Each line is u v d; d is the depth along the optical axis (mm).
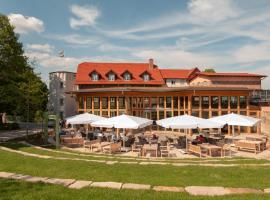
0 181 10062
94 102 43656
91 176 11211
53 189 9062
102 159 17703
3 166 13078
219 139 26031
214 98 39594
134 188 9414
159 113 40875
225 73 55875
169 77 63188
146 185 9828
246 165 15086
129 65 61312
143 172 12242
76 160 15273
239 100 38594
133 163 15375
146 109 41031
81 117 28234
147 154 21656
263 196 8570
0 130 42312
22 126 50156
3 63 35219
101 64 60031
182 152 22594
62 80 69312
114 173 11867
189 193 8930
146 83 57188
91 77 56281
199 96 38344
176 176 11562
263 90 50500
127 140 25062
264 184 10289
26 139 30156
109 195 8500
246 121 24703
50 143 27375
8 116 62125
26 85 45188
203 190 9281
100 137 27797
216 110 38562
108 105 40844
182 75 64625
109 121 23688
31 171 12008
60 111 69000
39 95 56219
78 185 9727
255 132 38281
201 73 55688
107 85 55656
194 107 39188
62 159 15461
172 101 39750
